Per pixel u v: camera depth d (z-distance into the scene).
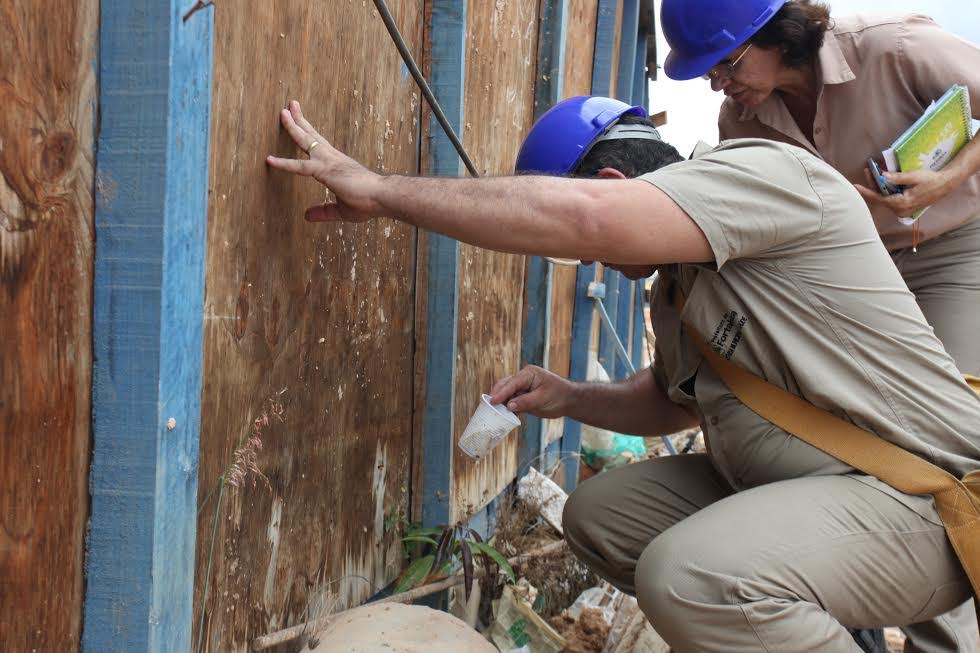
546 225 1.52
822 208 1.63
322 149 1.61
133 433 1.19
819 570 1.57
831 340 1.65
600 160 1.90
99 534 1.21
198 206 1.26
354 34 1.91
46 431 1.13
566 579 3.11
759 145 1.68
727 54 2.36
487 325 3.14
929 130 2.26
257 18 1.48
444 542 2.34
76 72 1.11
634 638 2.49
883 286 1.66
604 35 5.00
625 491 2.18
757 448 1.77
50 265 1.11
